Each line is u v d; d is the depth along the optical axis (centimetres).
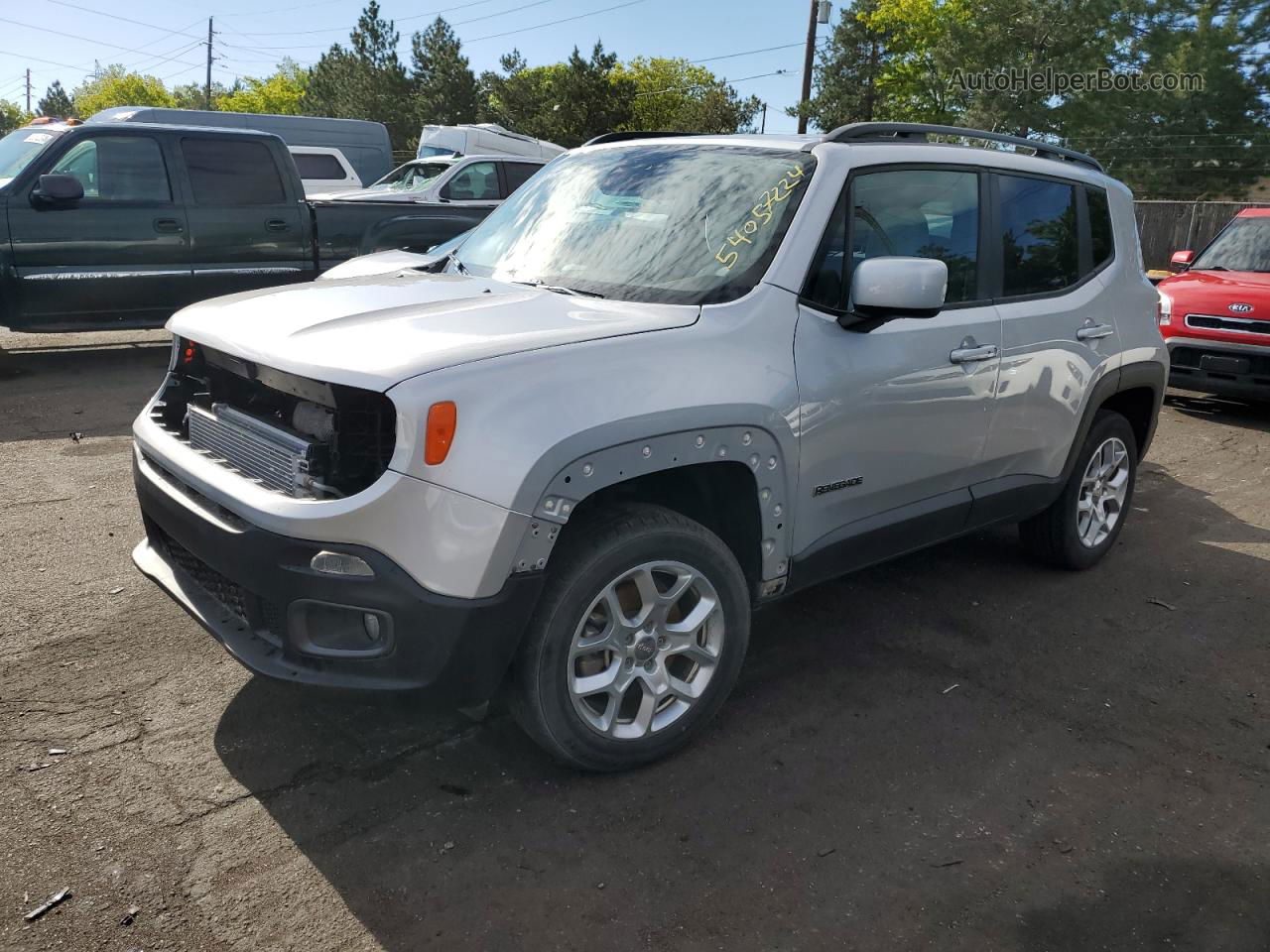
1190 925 246
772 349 303
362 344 261
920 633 406
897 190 355
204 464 284
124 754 296
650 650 291
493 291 324
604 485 261
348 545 244
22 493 525
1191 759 322
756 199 333
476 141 1769
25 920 229
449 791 285
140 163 854
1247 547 526
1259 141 3338
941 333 357
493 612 249
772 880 255
